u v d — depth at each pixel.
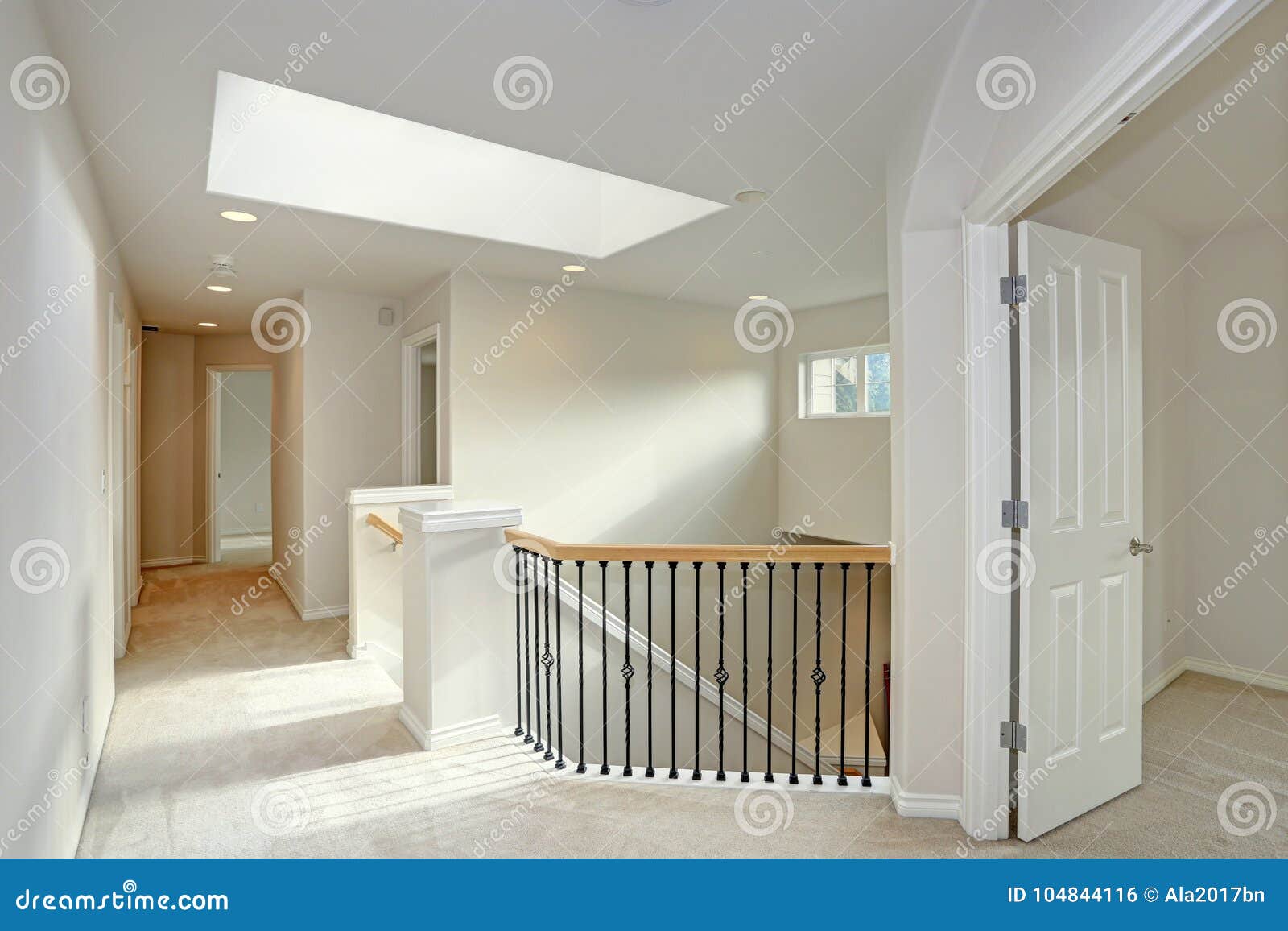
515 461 5.07
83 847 2.18
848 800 2.56
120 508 4.16
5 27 1.52
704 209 3.72
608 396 5.60
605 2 1.90
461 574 3.01
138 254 4.21
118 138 2.65
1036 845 2.27
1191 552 4.04
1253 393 3.79
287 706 3.39
